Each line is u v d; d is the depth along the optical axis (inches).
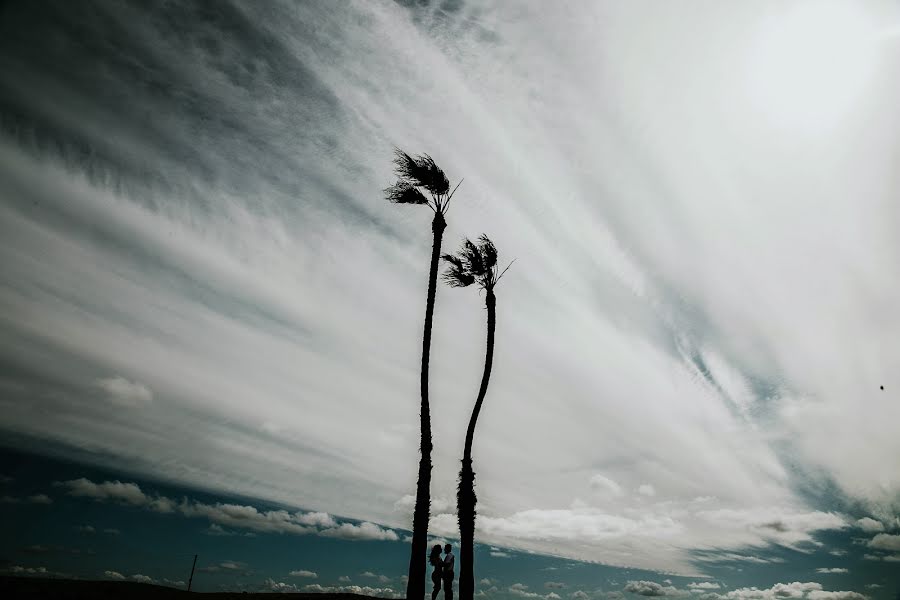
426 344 698.8
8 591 531.5
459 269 858.1
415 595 577.9
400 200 795.4
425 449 642.8
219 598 649.6
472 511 703.1
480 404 773.9
